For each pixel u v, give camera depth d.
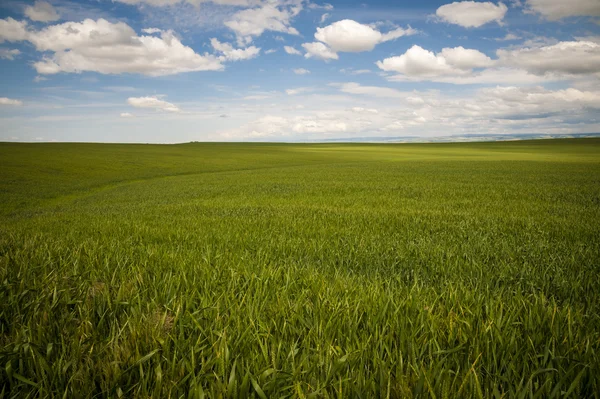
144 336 2.49
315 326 2.63
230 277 3.96
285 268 4.52
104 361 2.24
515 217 9.91
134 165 61.06
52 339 2.58
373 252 5.73
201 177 43.97
